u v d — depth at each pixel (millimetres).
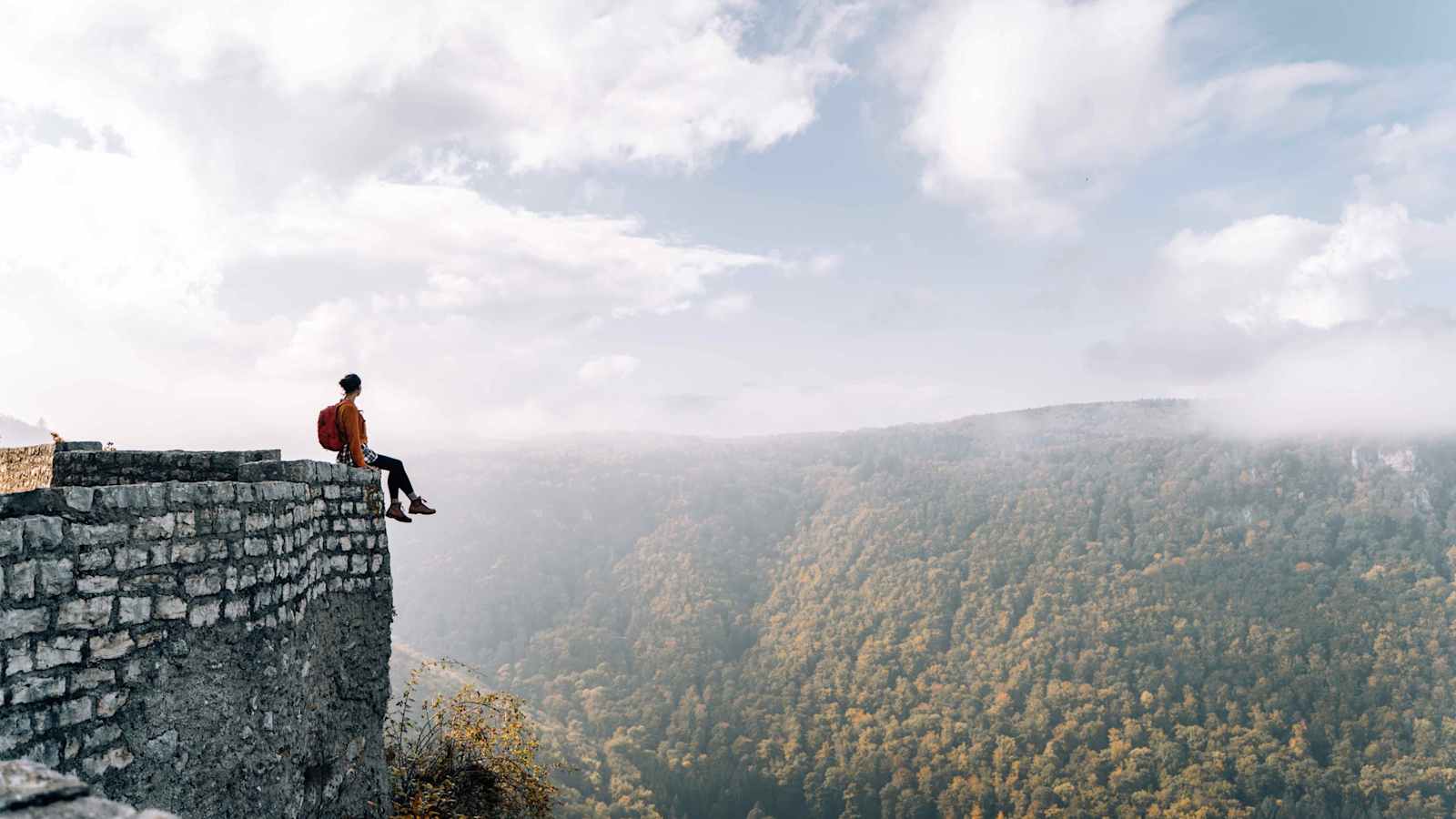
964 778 156375
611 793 137125
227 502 5230
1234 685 175625
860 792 157500
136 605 4520
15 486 8273
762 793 162250
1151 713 166875
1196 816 134625
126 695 4414
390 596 7855
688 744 175000
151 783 4523
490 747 10227
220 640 5117
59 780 2023
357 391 8039
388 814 7520
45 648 4027
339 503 7070
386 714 7660
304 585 6238
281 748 5738
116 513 4441
